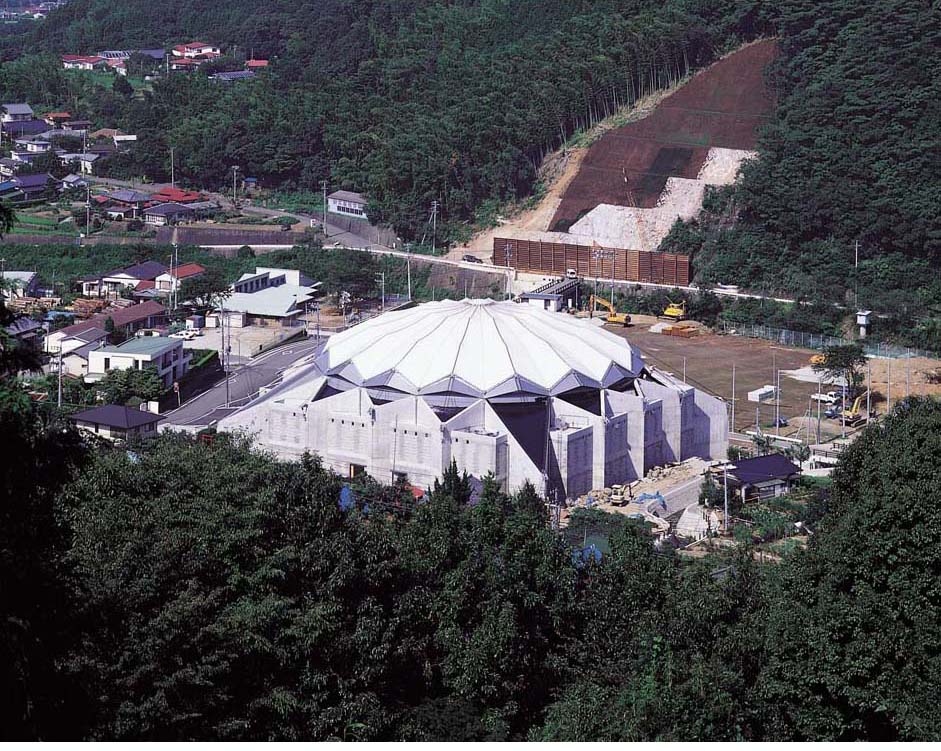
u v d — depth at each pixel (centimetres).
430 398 15350
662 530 13762
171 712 6669
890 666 7450
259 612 7381
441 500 10094
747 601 8650
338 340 17088
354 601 8119
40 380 18662
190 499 8325
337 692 7650
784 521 13688
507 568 8681
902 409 9206
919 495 7769
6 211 5781
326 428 15350
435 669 8506
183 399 19962
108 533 7675
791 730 7644
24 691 5984
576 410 15300
